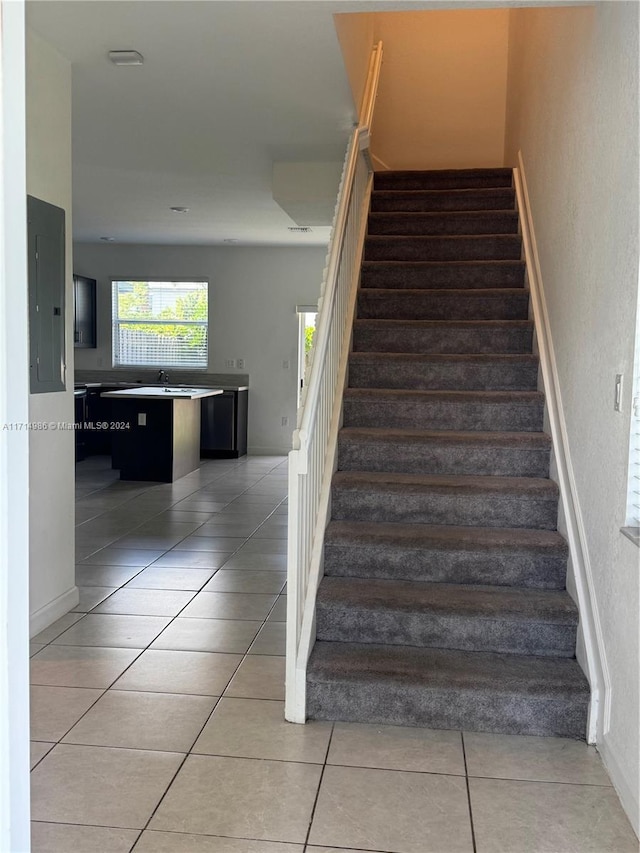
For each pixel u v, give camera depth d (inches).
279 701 108.0
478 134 254.4
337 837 77.3
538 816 81.4
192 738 97.1
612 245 95.5
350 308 159.8
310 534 111.9
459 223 191.5
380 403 146.2
